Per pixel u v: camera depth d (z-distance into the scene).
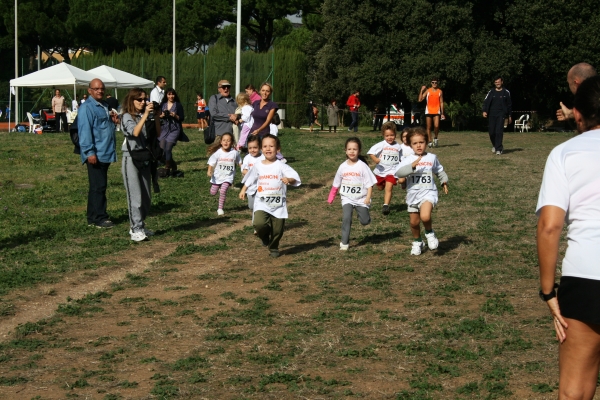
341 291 7.10
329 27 33.94
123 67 42.41
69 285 7.54
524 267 7.91
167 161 15.24
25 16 51.34
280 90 38.53
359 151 8.81
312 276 7.70
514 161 17.66
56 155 20.28
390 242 9.26
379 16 32.50
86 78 30.70
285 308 6.57
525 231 9.79
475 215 10.95
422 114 34.94
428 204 8.23
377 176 11.23
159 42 53.84
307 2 47.94
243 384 4.86
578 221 3.51
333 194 8.90
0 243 9.45
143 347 5.61
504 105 19.16
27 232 10.11
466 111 36.97
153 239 9.70
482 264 8.06
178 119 15.30
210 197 13.03
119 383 4.91
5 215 11.42
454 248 8.85
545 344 5.52
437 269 7.88
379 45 32.72
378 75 32.22
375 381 4.89
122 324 6.19
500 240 9.27
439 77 31.84
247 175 8.95
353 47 32.88
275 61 38.59
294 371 5.08
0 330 6.15
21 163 18.55
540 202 3.58
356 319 6.19
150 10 55.38
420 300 6.77
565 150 3.60
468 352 5.34
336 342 5.64
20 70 55.91
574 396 3.51
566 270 3.52
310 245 9.23
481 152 19.83
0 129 39.75
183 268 8.18
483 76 32.28
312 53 44.09
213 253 8.87
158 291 7.26
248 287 7.33
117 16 53.62
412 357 5.32
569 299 3.48
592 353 3.48
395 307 6.55
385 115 34.41
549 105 37.06
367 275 7.62
